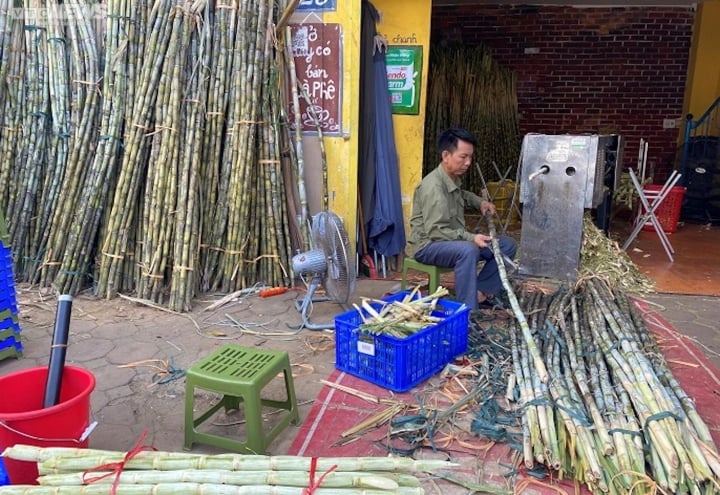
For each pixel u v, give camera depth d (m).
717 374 3.17
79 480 1.75
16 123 4.57
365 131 4.95
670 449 2.13
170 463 1.81
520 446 2.43
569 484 2.23
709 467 2.08
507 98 7.80
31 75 4.49
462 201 4.03
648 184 7.17
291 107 4.67
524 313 3.81
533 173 4.49
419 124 5.13
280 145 4.62
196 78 4.31
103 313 4.05
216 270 4.55
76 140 4.38
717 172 7.23
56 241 4.41
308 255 3.65
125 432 2.60
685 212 7.51
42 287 4.46
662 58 7.88
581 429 2.32
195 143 4.27
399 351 2.86
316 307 4.23
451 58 7.62
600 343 3.07
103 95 4.34
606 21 7.88
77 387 2.17
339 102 4.64
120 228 4.27
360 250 5.12
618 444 2.22
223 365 2.47
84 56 4.38
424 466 1.80
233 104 4.36
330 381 3.09
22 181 4.57
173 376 3.10
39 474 1.88
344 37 4.54
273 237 4.56
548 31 8.02
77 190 4.40
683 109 7.96
